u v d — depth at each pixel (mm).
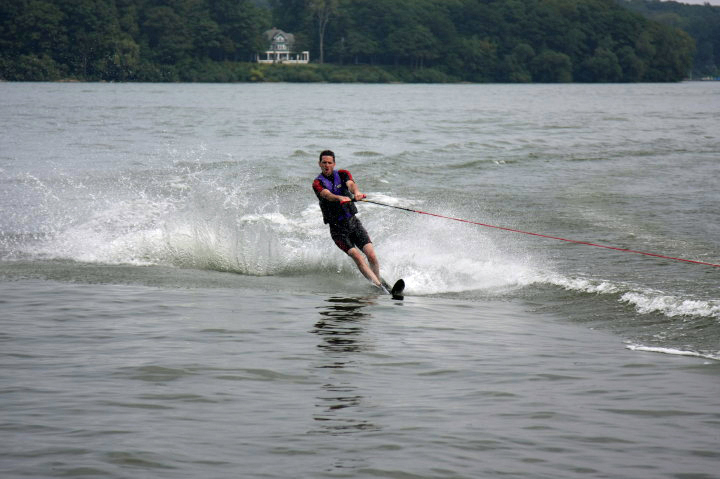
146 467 15625
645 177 71625
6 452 16281
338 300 32844
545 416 18734
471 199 59219
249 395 20125
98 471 15406
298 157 84062
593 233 46656
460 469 15711
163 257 41656
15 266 39188
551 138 114625
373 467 15766
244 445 16812
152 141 104000
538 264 39125
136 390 20359
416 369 22609
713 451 16641
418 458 16219
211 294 33531
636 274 36250
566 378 21812
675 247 42312
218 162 78375
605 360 23672
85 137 109500
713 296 31516
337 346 25109
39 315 28984
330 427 17906
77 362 22844
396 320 29062
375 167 76250
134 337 25875
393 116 172750
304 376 21812
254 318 29031
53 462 15812
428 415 18766
